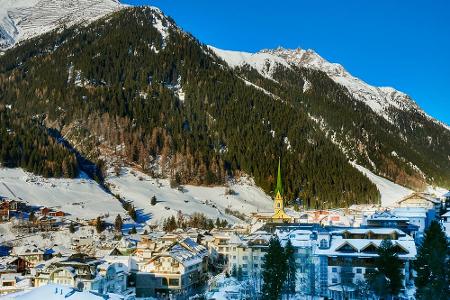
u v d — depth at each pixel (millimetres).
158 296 143750
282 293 118188
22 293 93812
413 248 120562
